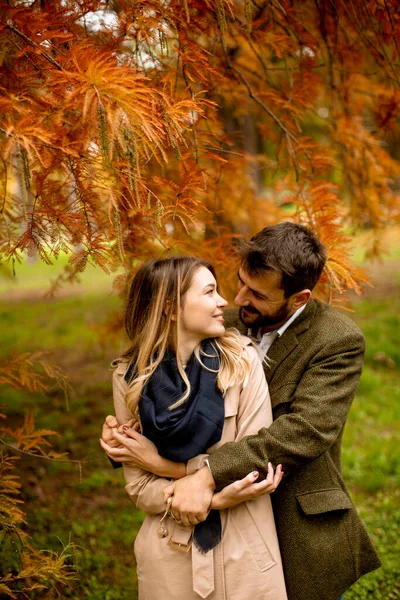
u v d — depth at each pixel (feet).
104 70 4.32
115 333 11.45
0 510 6.20
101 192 5.11
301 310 6.06
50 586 8.98
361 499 12.23
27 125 4.29
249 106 10.72
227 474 5.19
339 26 9.17
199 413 5.25
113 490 12.66
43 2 5.49
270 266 5.49
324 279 7.43
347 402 5.71
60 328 26.61
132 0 5.43
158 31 5.62
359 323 24.77
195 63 6.05
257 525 5.42
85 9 5.62
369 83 9.97
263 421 5.54
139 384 5.48
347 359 5.76
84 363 21.63
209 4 5.95
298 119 9.91
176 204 5.49
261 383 5.66
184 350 5.67
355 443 14.82
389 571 9.61
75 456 14.19
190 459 5.36
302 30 8.76
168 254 6.73
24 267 50.78
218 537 5.29
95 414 16.75
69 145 4.72
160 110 4.90
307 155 8.67
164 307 5.62
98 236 5.08
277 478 5.24
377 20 8.19
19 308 32.71
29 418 7.43
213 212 8.64
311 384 5.63
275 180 9.86
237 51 10.47
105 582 9.52
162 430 5.23
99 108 4.13
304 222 7.55
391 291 31.01
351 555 5.87
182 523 5.37
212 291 5.68
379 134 10.00
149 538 5.60
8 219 6.17
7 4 4.84
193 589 5.24
